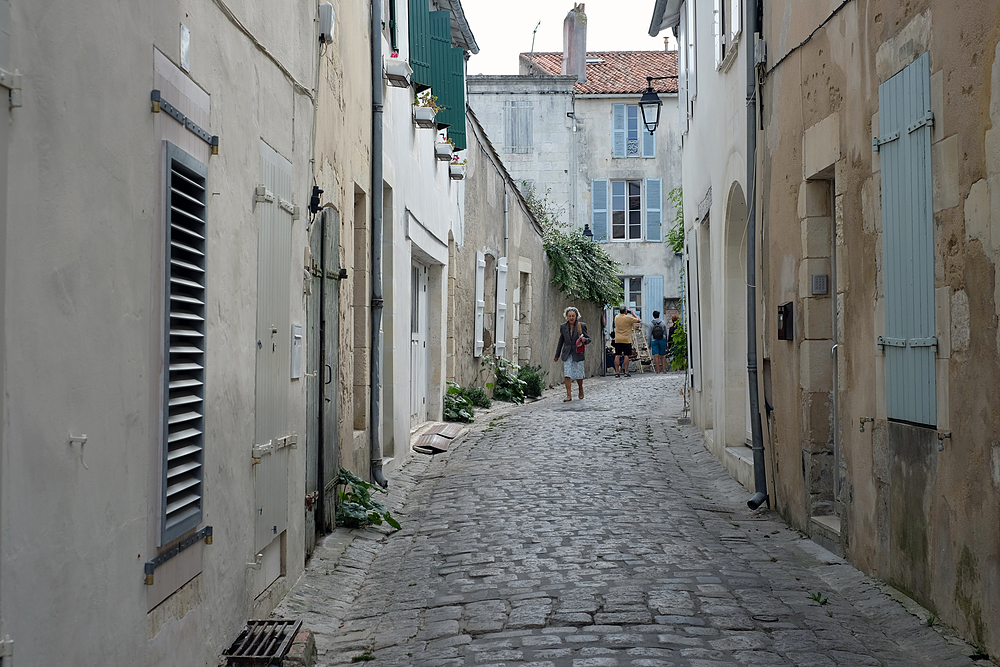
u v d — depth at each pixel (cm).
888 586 564
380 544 727
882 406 579
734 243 1049
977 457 456
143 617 338
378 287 915
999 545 433
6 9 241
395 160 1034
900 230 547
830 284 724
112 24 307
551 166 3238
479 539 718
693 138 1354
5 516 241
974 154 458
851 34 624
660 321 2988
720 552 673
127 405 323
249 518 479
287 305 563
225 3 432
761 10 861
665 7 1466
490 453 1177
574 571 612
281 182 547
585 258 2622
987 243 446
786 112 778
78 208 284
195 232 400
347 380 797
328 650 491
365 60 884
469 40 1653
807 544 703
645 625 498
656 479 990
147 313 341
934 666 445
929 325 509
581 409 1653
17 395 248
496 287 1891
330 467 717
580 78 3294
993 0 439
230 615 445
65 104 274
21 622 249
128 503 324
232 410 451
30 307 254
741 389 1053
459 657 458
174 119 367
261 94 502
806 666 437
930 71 505
